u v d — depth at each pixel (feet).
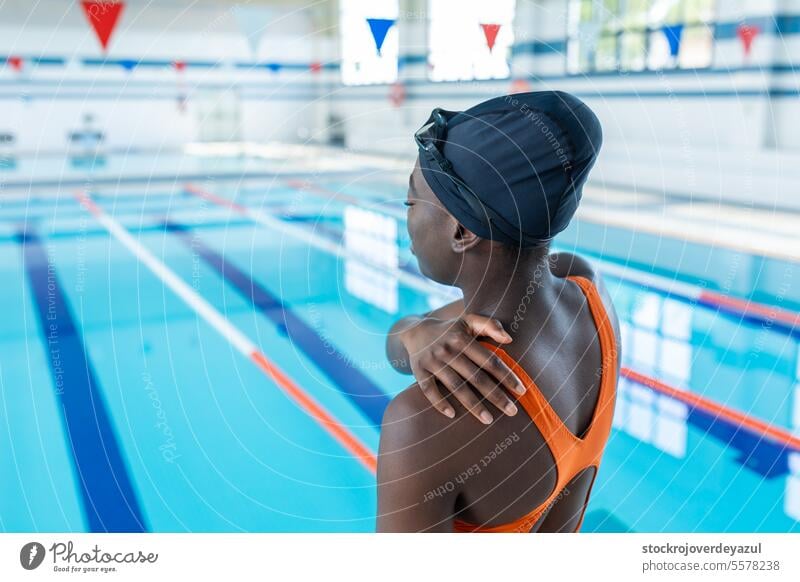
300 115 28.32
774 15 14.46
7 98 24.40
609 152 17.65
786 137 14.92
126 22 25.23
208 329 7.72
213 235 12.76
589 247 11.32
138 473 4.62
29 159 23.57
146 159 24.04
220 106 27.40
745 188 14.39
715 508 4.34
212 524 4.11
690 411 5.64
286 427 5.34
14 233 12.77
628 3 17.21
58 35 24.66
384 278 9.60
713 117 15.83
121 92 25.98
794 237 11.32
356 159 20.80
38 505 4.28
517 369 1.37
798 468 4.80
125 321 7.95
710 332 7.52
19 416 5.47
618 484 4.63
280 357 6.88
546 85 18.74
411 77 20.99
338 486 4.52
